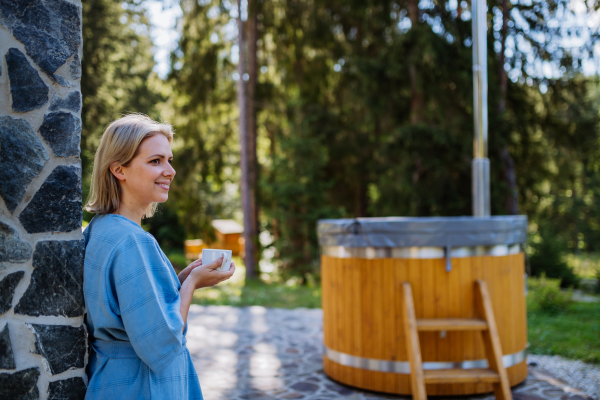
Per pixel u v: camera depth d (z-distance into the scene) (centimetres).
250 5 1229
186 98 1256
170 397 144
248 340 563
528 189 1179
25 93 162
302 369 450
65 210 163
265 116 1360
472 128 1027
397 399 365
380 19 1181
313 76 1361
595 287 1100
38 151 163
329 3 1323
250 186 1281
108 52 1070
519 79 1087
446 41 1012
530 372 438
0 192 157
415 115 1120
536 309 754
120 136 154
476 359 363
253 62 1294
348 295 392
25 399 155
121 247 144
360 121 1374
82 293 161
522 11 1020
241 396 377
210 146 1287
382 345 371
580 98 1080
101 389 144
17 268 158
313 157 1178
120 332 146
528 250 1187
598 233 2167
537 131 1148
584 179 2006
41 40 166
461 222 360
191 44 1230
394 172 1177
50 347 158
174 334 138
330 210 1166
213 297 884
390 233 365
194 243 1841
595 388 391
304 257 1179
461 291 365
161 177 157
